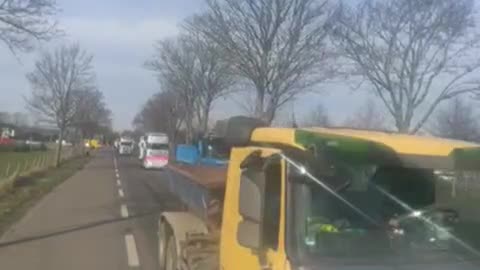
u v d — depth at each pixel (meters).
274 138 5.75
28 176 34.44
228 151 7.30
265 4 26.33
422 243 5.20
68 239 14.89
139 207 22.09
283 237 5.06
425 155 5.36
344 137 5.27
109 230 16.45
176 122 70.69
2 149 79.94
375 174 5.25
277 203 5.27
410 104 27.23
